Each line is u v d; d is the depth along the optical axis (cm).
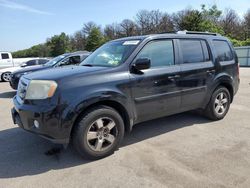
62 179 338
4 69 1581
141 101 424
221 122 560
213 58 538
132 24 7769
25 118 370
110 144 398
